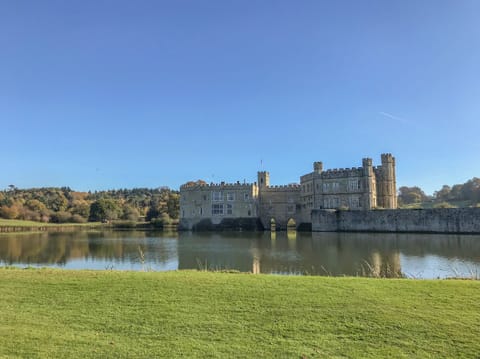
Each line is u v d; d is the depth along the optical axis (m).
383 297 14.33
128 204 186.50
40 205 163.25
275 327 11.71
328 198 92.62
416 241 53.59
